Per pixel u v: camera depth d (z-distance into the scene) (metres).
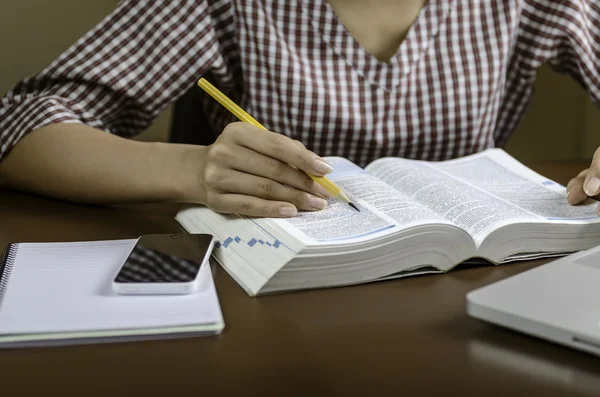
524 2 1.12
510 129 1.24
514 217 0.66
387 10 1.04
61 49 1.22
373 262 0.59
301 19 1.03
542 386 0.43
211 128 1.24
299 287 0.57
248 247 0.62
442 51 1.07
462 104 1.08
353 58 1.04
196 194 0.73
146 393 0.41
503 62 1.10
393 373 0.44
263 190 0.67
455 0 1.06
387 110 1.06
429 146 1.09
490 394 0.42
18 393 0.41
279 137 0.68
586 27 1.11
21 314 0.49
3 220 0.76
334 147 1.07
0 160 0.88
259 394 0.41
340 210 0.66
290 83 1.03
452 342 0.48
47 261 0.60
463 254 0.63
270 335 0.49
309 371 0.44
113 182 0.79
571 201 0.74
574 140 1.42
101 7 1.23
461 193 0.73
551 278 0.53
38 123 0.86
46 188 0.84
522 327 0.47
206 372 0.44
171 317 0.49
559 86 1.40
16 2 1.17
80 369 0.44
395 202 0.66
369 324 0.51
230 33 1.04
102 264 0.60
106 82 0.95
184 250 0.60
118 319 0.49
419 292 0.58
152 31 0.99
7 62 1.19
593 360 0.46
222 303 0.55
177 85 0.99
